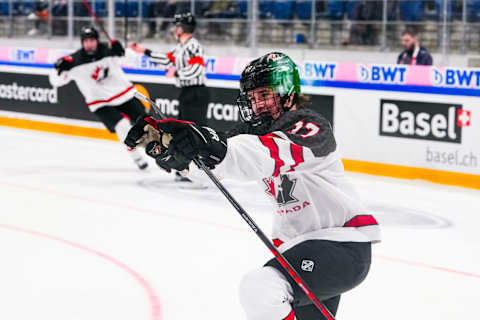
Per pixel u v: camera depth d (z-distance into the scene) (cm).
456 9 1580
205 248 867
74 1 2020
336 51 1769
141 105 1340
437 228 995
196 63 1250
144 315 649
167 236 920
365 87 1348
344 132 1384
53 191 1182
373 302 700
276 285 387
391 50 1703
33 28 2091
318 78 1405
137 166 1429
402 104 1308
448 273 796
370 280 767
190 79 1258
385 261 836
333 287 406
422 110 1286
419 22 1647
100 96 1311
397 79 1309
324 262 398
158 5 1944
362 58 1733
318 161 370
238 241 901
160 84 1631
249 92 399
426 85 1277
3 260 806
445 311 680
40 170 1362
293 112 387
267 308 384
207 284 736
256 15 1706
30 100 1866
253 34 1712
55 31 2052
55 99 1812
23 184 1232
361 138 1364
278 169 359
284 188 404
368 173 1362
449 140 1261
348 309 679
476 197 1190
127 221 996
